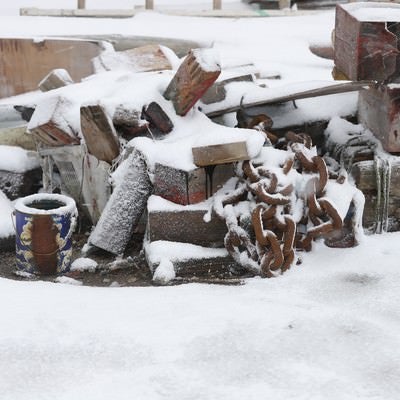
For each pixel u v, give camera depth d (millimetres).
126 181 6375
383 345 4465
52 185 7324
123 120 6539
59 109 6828
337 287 5469
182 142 6328
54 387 4086
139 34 9438
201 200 6172
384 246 6195
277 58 8922
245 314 4891
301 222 6020
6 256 6621
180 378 4152
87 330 4684
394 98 6383
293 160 5988
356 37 6312
